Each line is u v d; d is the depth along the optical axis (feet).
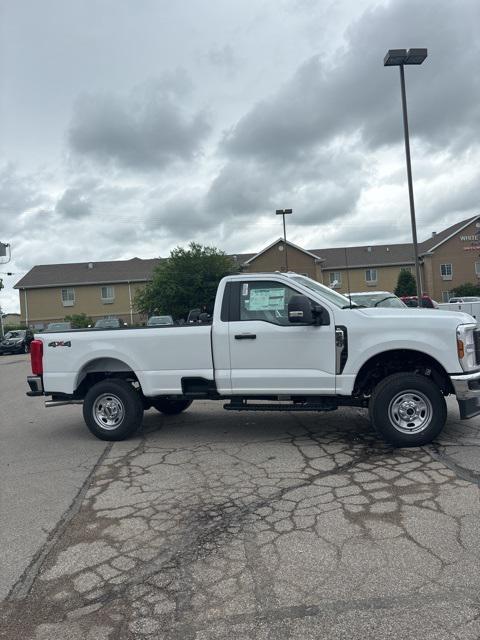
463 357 18.47
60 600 10.56
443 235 184.24
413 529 12.63
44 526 14.20
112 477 18.01
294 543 12.30
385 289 180.45
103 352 22.48
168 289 136.46
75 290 180.65
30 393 23.73
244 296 20.99
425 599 9.80
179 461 19.34
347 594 10.11
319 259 170.09
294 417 25.85
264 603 9.99
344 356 19.51
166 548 12.51
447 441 19.80
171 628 9.45
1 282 169.68
